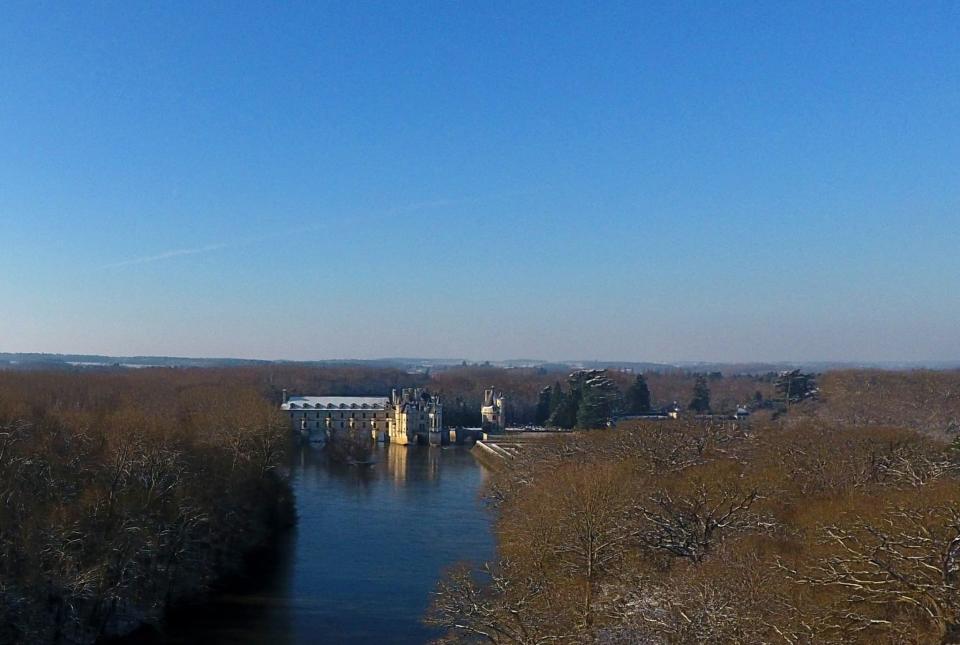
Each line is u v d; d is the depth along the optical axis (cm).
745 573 8019
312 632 10694
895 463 13725
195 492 12394
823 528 8281
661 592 7956
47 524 9669
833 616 7100
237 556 13762
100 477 11388
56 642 9531
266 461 17300
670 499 10919
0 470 10625
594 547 10181
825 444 15262
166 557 11331
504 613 8194
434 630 10706
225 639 10425
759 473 12150
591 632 7650
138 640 10350
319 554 14638
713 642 6869
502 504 16638
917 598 6850
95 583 9775
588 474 11762
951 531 7275
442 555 14538
